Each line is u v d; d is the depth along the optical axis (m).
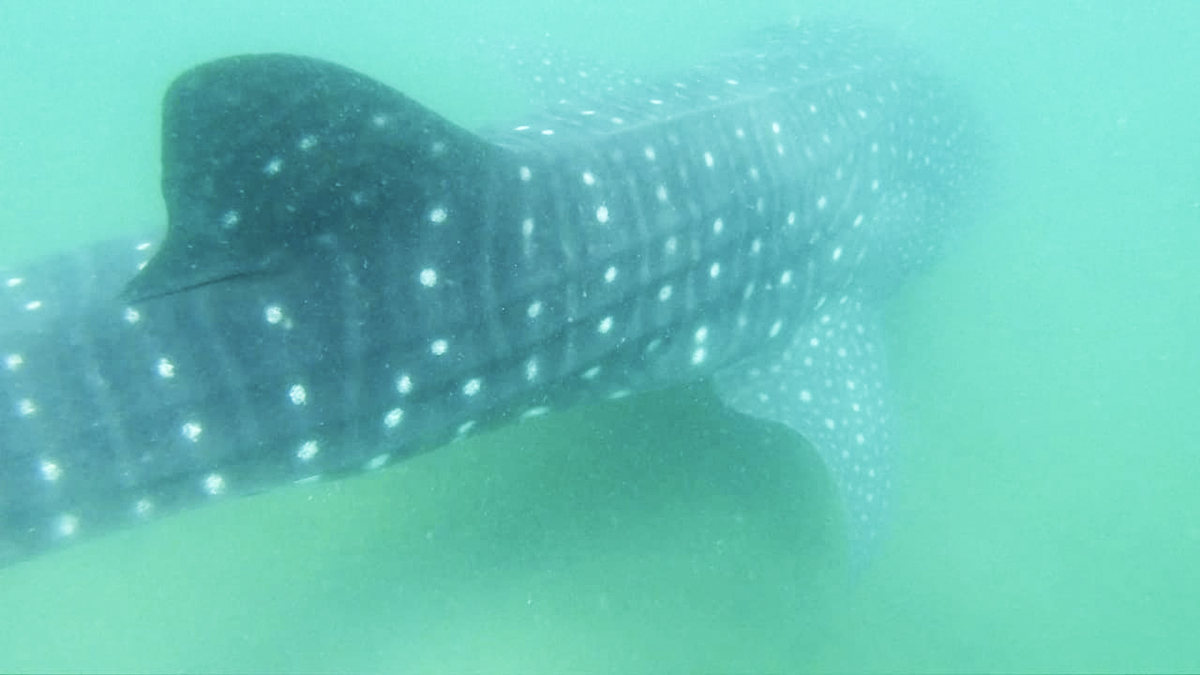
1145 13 14.66
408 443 4.36
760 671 6.49
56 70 12.32
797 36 7.91
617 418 7.27
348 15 13.80
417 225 3.96
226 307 3.70
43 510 3.55
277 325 3.78
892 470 6.36
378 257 3.91
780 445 7.20
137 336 3.62
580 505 6.96
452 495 7.02
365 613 6.64
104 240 4.18
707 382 7.13
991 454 8.02
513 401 4.69
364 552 6.88
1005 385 8.45
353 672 6.46
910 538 7.47
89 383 3.56
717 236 5.20
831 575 6.86
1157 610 7.09
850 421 6.20
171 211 3.29
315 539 6.95
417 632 6.59
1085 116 11.56
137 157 10.51
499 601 6.69
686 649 6.53
